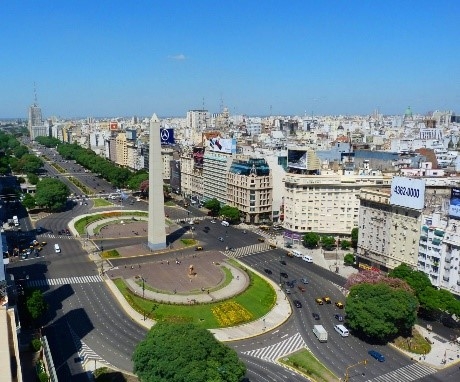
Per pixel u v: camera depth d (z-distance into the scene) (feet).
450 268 636.07
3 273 452.76
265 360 496.64
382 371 478.59
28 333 538.47
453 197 650.84
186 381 381.81
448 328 584.40
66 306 618.44
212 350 415.64
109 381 444.96
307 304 645.92
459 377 469.57
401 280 599.16
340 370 479.00
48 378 407.44
